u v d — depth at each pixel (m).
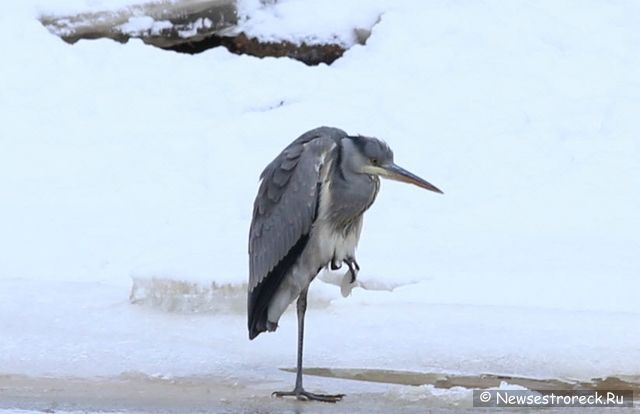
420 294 13.09
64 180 16.78
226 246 14.91
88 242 15.14
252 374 11.13
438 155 17.52
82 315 12.64
